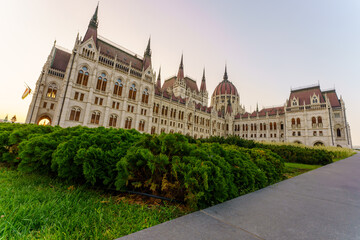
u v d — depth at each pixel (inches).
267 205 143.6
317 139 2375.7
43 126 398.3
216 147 235.8
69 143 216.7
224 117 3878.0
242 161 222.8
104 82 1847.9
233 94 4643.2
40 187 193.8
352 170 368.8
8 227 106.0
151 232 95.7
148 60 2417.6
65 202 149.3
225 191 158.1
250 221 111.7
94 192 193.8
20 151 267.9
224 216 119.5
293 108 2704.2
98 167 196.4
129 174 180.4
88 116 1644.9
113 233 108.1
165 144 198.7
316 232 97.7
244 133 3555.6
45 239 97.6
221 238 89.7
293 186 214.2
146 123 2166.6
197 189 152.1
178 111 2748.5
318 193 182.9
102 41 2073.1
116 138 251.4
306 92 2738.7
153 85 2287.2
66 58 2175.2
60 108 1512.1
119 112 1907.0
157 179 183.5
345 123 2485.2
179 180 169.5
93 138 231.6
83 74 1696.6
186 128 2805.1
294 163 606.2
